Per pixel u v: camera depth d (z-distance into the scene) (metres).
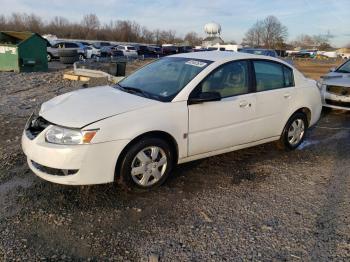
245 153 5.33
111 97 4.06
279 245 3.04
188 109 4.02
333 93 8.47
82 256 2.82
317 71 25.97
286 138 5.35
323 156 5.36
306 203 3.81
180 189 4.04
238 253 2.92
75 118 3.54
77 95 4.23
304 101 5.42
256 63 4.86
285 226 3.34
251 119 4.71
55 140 3.48
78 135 3.43
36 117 3.92
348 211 3.66
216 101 4.26
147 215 3.45
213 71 4.32
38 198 3.68
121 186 3.97
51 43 30.55
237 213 3.55
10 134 5.87
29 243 2.95
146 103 3.86
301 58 55.72
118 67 14.26
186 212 3.53
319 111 5.86
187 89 4.08
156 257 2.82
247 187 4.16
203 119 4.16
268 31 75.25
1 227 3.15
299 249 2.99
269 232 3.23
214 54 4.81
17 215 3.35
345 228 3.34
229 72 4.51
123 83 4.76
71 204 3.59
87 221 3.30
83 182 3.50
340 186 4.27
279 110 5.09
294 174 4.61
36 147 3.53
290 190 4.12
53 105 3.98
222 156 5.14
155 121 3.75
